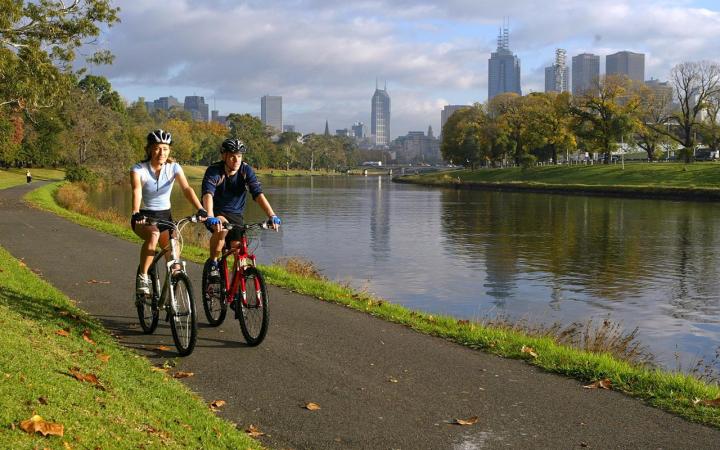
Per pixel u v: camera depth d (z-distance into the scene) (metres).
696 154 122.44
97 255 14.30
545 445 5.02
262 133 184.88
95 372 5.68
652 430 5.32
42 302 8.40
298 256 25.84
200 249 16.62
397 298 18.45
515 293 19.53
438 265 24.30
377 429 5.26
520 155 109.44
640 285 21.02
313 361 7.02
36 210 28.80
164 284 7.30
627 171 88.19
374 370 6.78
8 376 4.75
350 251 27.67
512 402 5.93
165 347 7.31
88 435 4.17
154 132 7.12
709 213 49.53
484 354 7.52
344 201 64.38
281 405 5.72
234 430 5.03
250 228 7.55
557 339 10.91
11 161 81.38
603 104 92.44
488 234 35.06
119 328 8.04
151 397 5.43
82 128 74.44
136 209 7.02
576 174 93.69
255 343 7.39
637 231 37.00
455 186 102.94
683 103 93.12
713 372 11.87
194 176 124.88
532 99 108.50
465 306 17.61
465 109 127.31
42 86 27.11
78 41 27.73
